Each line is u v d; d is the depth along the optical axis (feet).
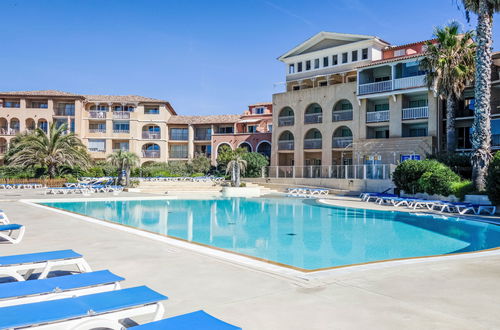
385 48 135.33
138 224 50.37
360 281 19.56
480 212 61.67
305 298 16.83
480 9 70.44
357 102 126.31
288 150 145.69
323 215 61.57
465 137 111.65
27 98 176.45
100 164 159.22
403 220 55.62
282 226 49.42
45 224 40.50
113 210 67.10
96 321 11.01
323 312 15.14
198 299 16.69
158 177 141.59
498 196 59.62
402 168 82.84
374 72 129.70
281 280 19.69
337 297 16.97
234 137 171.94
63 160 127.13
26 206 59.82
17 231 35.91
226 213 64.08
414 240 39.73
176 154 195.83
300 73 151.84
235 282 19.24
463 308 15.66
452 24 92.68
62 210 54.70
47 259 18.06
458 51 92.17
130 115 184.85
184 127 194.70
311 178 116.26
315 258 30.96
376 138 129.08
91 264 22.97
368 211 66.69
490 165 60.90
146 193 104.63
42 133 127.24
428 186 75.36
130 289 13.07
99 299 12.08
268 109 188.24
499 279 20.12
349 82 132.05
